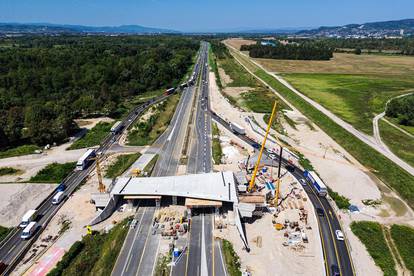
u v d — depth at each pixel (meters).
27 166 113.81
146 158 123.25
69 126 142.75
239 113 181.62
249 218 87.69
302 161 123.50
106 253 73.25
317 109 185.00
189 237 79.69
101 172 111.81
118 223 84.81
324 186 99.88
